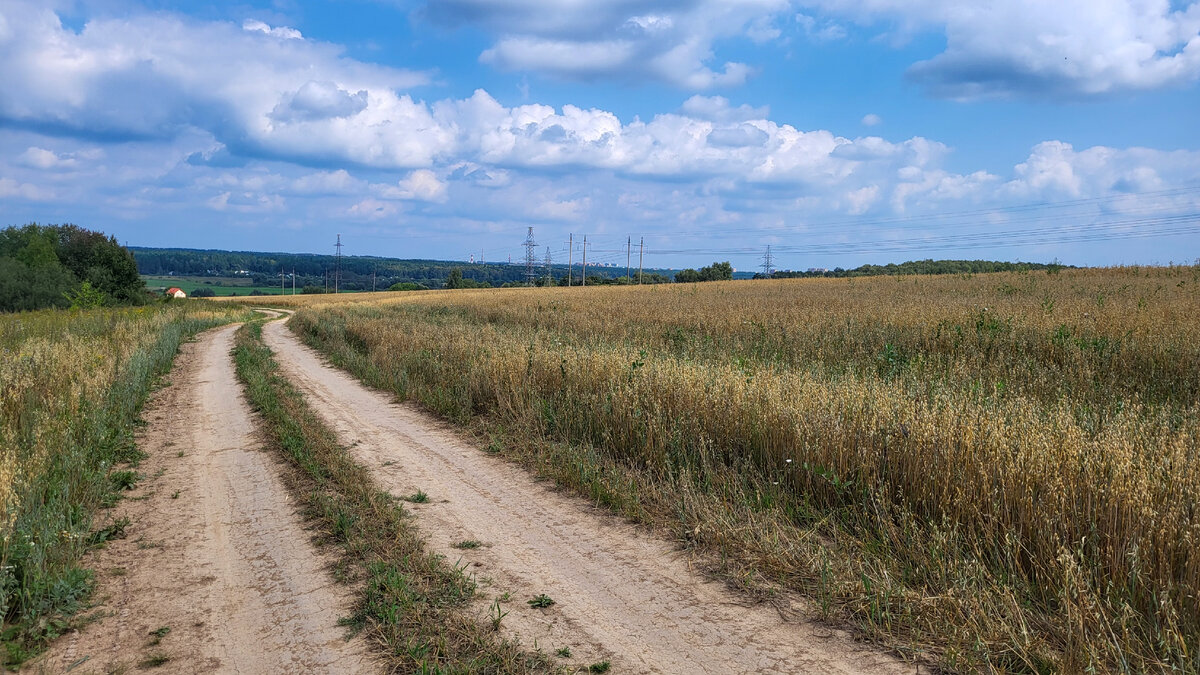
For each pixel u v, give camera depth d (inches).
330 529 238.2
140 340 813.2
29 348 546.0
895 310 722.2
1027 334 505.0
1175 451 187.3
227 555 219.1
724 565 198.1
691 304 1107.3
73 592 184.7
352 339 975.0
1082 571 159.3
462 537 229.8
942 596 163.6
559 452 323.6
